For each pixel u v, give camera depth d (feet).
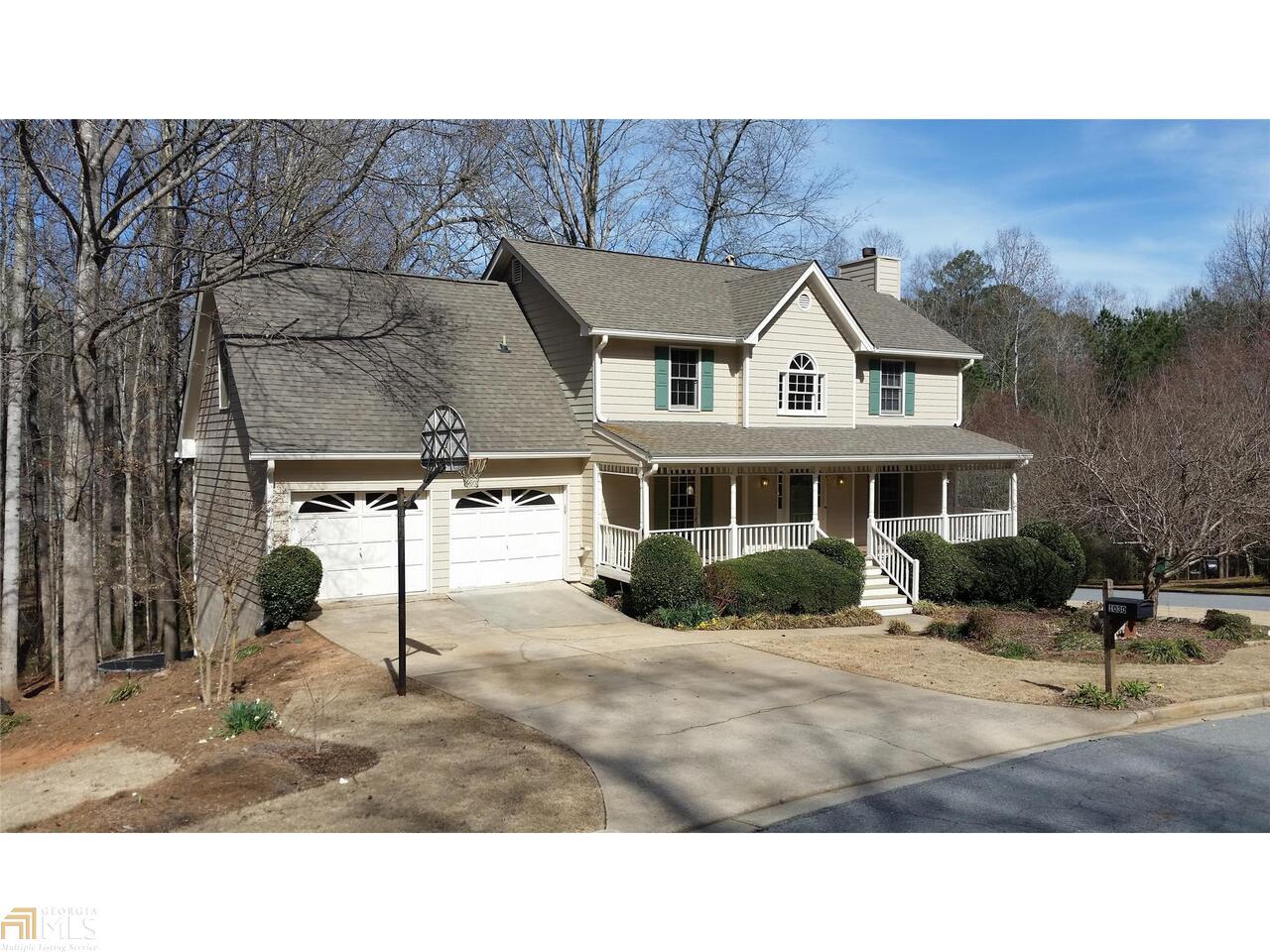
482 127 77.41
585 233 115.65
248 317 58.95
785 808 25.40
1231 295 138.92
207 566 64.54
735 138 115.03
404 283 70.03
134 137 56.03
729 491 71.92
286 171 60.49
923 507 84.02
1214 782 27.84
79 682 51.19
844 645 50.93
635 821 24.29
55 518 79.36
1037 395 139.85
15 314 56.13
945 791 26.89
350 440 54.75
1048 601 67.31
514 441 61.16
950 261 192.54
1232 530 56.29
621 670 42.16
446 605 56.85
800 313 72.64
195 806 25.25
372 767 28.27
